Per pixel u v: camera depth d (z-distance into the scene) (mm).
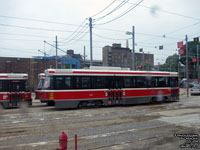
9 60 37031
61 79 15047
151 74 18906
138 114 12805
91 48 24531
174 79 20453
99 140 7215
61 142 4773
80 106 15680
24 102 16625
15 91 16344
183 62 73000
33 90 38594
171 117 11656
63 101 14914
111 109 15328
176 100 21688
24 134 8125
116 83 16953
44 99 14961
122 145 6648
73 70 15484
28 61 38719
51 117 11852
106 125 9656
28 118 11562
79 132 8367
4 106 15891
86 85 15766
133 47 27141
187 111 13984
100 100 16281
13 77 16391
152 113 13180
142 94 18141
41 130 8781
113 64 106625
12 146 6605
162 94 19375
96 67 17359
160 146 6512
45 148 6398
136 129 8828
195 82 54594
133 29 27047
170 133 8102
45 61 40438
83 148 6352
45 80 15414
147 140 7195
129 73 17656
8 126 9523
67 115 12539
